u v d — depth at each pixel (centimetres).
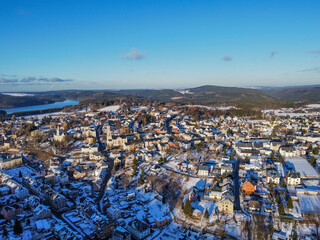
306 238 18562
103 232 19938
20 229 19762
